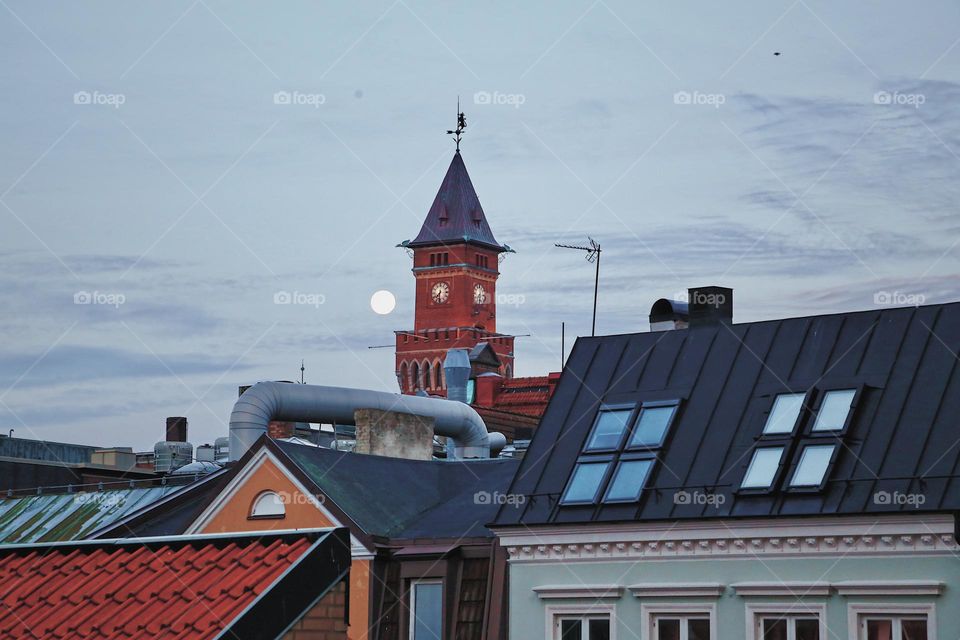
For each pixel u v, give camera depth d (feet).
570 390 128.98
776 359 120.47
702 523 113.19
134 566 70.38
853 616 106.63
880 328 117.50
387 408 186.19
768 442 114.42
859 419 112.06
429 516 135.33
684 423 120.57
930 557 104.53
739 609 111.24
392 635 127.44
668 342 127.85
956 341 113.50
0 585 72.28
